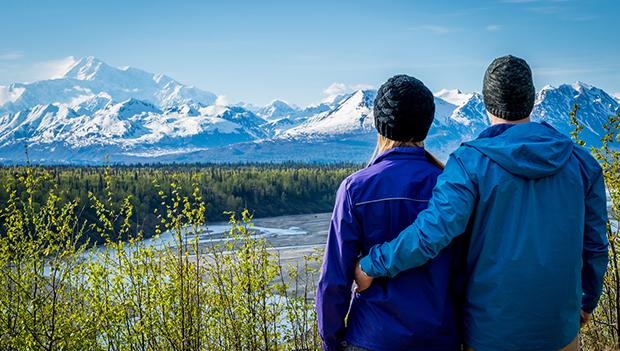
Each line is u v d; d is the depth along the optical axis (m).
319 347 7.11
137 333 6.38
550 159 2.56
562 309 2.56
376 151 3.08
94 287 6.24
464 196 2.54
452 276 2.80
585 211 2.77
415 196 2.76
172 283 6.58
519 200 2.56
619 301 5.76
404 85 2.86
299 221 93.94
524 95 2.74
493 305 2.56
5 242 6.17
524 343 2.54
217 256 6.79
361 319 2.77
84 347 6.27
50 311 6.34
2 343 6.13
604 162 5.59
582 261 2.69
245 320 6.80
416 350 2.66
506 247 2.56
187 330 6.48
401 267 2.56
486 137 2.78
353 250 2.76
